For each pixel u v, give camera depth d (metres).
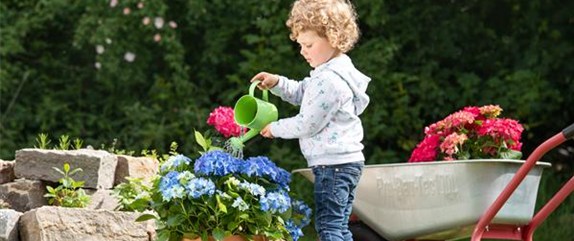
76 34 9.76
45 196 5.29
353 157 4.54
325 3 4.54
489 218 4.88
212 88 9.91
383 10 9.60
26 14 10.06
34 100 10.20
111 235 4.87
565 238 8.40
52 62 10.32
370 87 9.49
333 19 4.52
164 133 9.51
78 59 10.45
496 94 9.66
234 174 4.52
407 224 5.20
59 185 5.51
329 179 4.50
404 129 9.64
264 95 4.80
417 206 5.16
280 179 4.59
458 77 9.70
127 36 9.80
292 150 9.63
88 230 4.80
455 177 5.09
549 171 9.70
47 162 5.49
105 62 9.75
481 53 10.08
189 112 9.55
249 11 9.88
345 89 4.50
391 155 9.50
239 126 5.09
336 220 4.52
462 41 10.05
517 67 9.91
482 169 5.06
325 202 4.52
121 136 9.72
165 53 10.02
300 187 9.20
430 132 5.73
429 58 9.98
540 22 9.88
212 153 4.48
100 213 4.86
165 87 9.76
